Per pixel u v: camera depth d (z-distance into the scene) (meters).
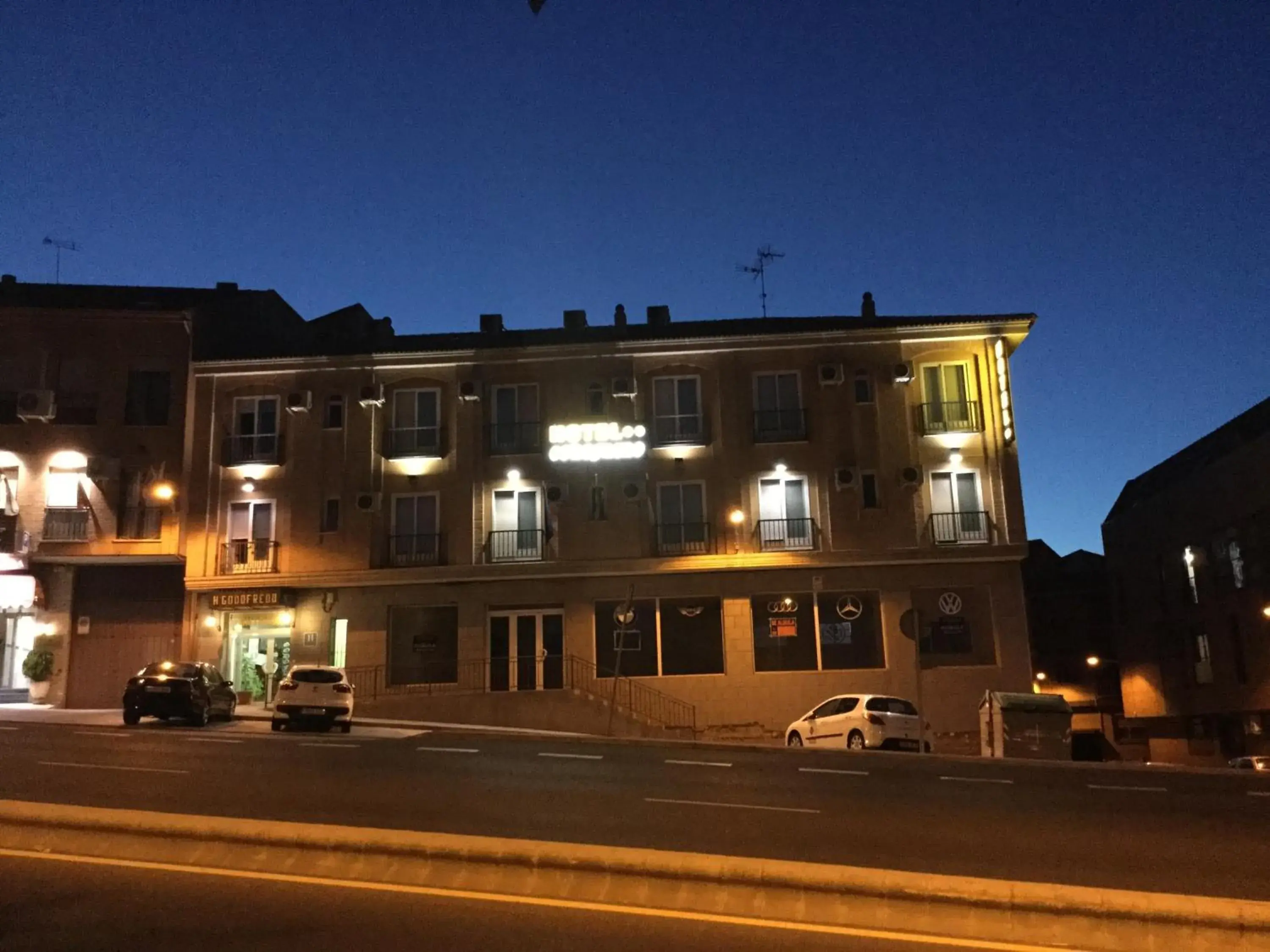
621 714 30.83
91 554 32.75
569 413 33.09
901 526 31.50
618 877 8.23
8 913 7.48
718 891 8.02
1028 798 14.46
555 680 31.73
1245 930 7.36
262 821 9.44
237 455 33.34
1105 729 48.69
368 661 32.00
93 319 34.06
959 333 32.44
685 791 14.45
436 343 35.81
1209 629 39.50
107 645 33.06
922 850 10.77
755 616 31.59
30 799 12.83
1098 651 50.62
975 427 32.03
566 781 15.25
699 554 31.88
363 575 32.16
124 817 9.43
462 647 31.89
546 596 32.03
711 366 33.12
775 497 32.16
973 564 31.28
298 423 33.53
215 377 33.88
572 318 38.00
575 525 32.25
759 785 15.27
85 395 33.78
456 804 12.91
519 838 10.84
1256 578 36.12
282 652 33.00
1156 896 7.66
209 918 7.42
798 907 7.84
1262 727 36.62
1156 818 12.91
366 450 33.22
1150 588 44.41
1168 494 42.41
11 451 33.16
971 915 7.61
